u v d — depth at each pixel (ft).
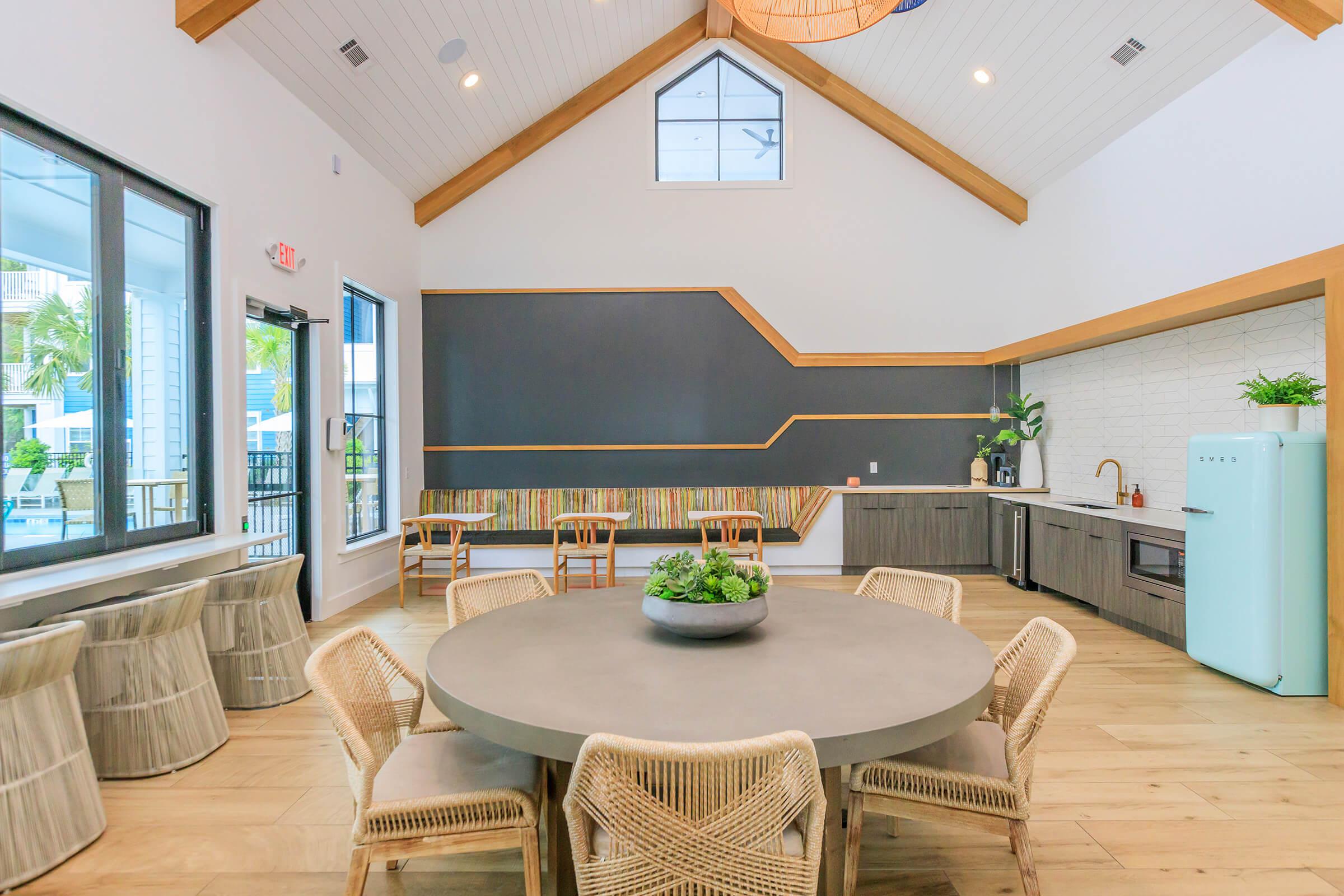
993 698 6.36
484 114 19.25
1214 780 8.05
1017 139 18.80
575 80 20.51
